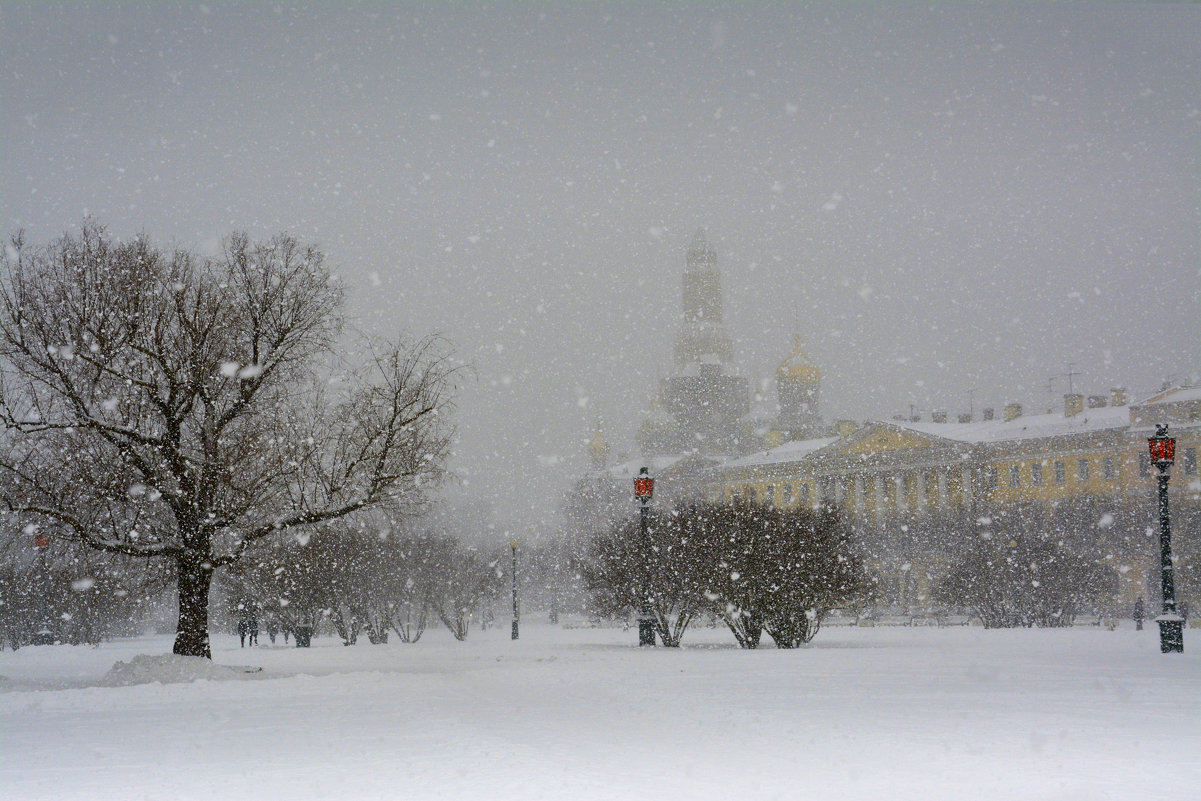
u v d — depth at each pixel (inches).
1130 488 4247.0
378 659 1396.4
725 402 7436.0
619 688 800.3
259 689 878.4
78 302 1141.7
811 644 1577.3
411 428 1214.3
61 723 639.1
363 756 470.6
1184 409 4188.0
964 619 3127.5
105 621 2354.8
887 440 5187.0
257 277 1214.3
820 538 1537.9
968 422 5536.4
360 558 2162.9
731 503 1627.7
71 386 1093.1
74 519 1104.2
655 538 1621.6
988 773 402.9
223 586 2304.4
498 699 730.8
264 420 1200.8
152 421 1186.0
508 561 4672.7
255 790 392.2
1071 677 826.8
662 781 393.7
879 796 361.7
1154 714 576.7
